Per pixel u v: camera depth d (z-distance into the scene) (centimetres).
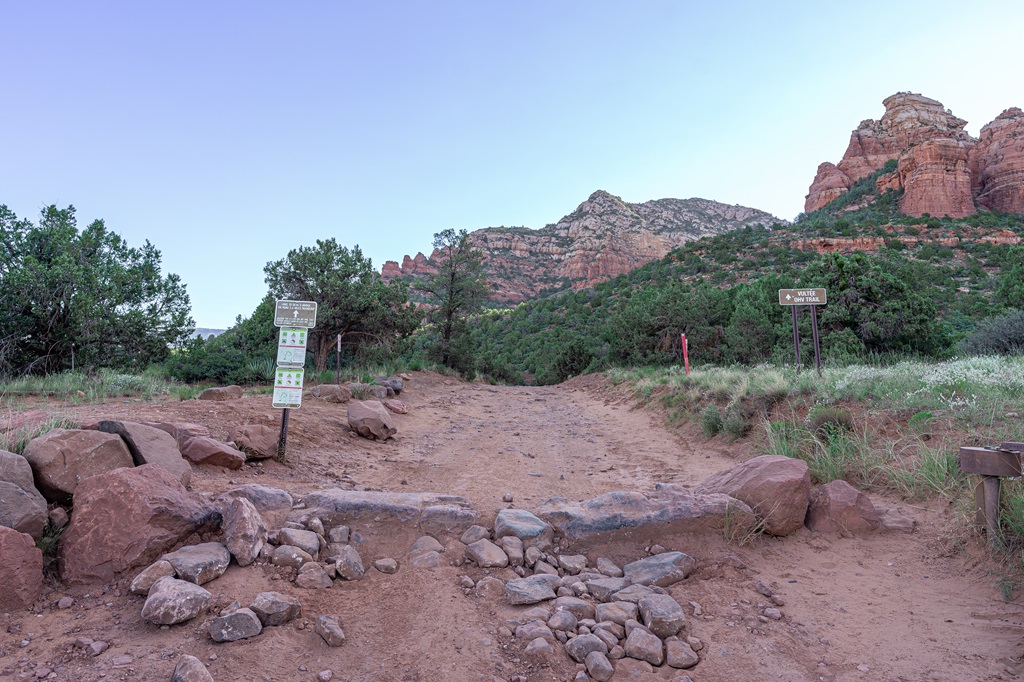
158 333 1952
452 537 491
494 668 321
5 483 389
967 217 10862
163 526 403
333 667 319
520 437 1250
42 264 1681
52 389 1271
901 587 429
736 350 2483
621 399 1925
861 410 850
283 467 754
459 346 3506
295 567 412
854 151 17288
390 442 1075
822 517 537
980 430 638
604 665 320
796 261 7950
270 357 2233
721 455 954
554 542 502
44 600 355
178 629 330
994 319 1886
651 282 8975
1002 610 381
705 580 443
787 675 326
